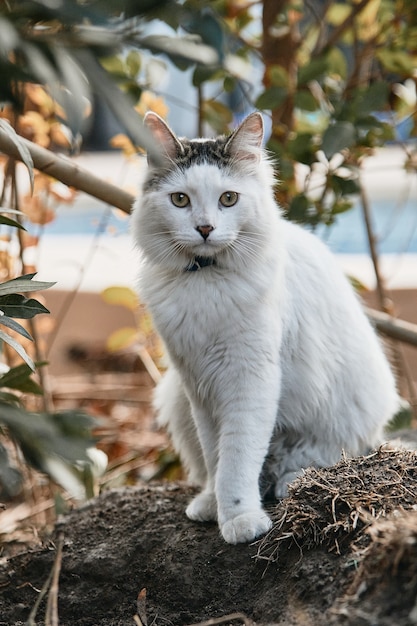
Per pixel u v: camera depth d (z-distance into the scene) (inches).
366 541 92.5
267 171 124.8
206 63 73.0
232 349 114.3
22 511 161.6
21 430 82.9
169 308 117.0
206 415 122.6
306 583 93.9
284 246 122.6
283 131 179.5
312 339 124.4
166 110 174.7
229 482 112.7
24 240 167.2
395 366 207.6
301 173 227.0
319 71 160.6
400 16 174.7
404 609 77.8
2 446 85.4
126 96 68.5
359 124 157.5
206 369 117.3
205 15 76.7
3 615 112.8
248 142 120.3
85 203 362.9
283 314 120.0
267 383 115.3
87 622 110.8
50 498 166.4
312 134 162.1
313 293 126.1
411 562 79.7
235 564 107.8
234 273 116.2
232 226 114.9
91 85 67.4
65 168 138.9
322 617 85.9
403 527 83.6
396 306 235.6
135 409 220.8
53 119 162.1
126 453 190.2
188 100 320.2
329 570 93.7
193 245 113.7
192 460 138.9
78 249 297.4
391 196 326.6
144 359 198.5
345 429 131.3
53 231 332.8
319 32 190.7
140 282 124.4
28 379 109.3
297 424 128.3
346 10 190.9
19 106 68.2
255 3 184.7
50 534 129.7
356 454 133.6
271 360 115.7
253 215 117.1
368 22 187.0
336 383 128.8
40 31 70.6
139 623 97.9
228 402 116.0
